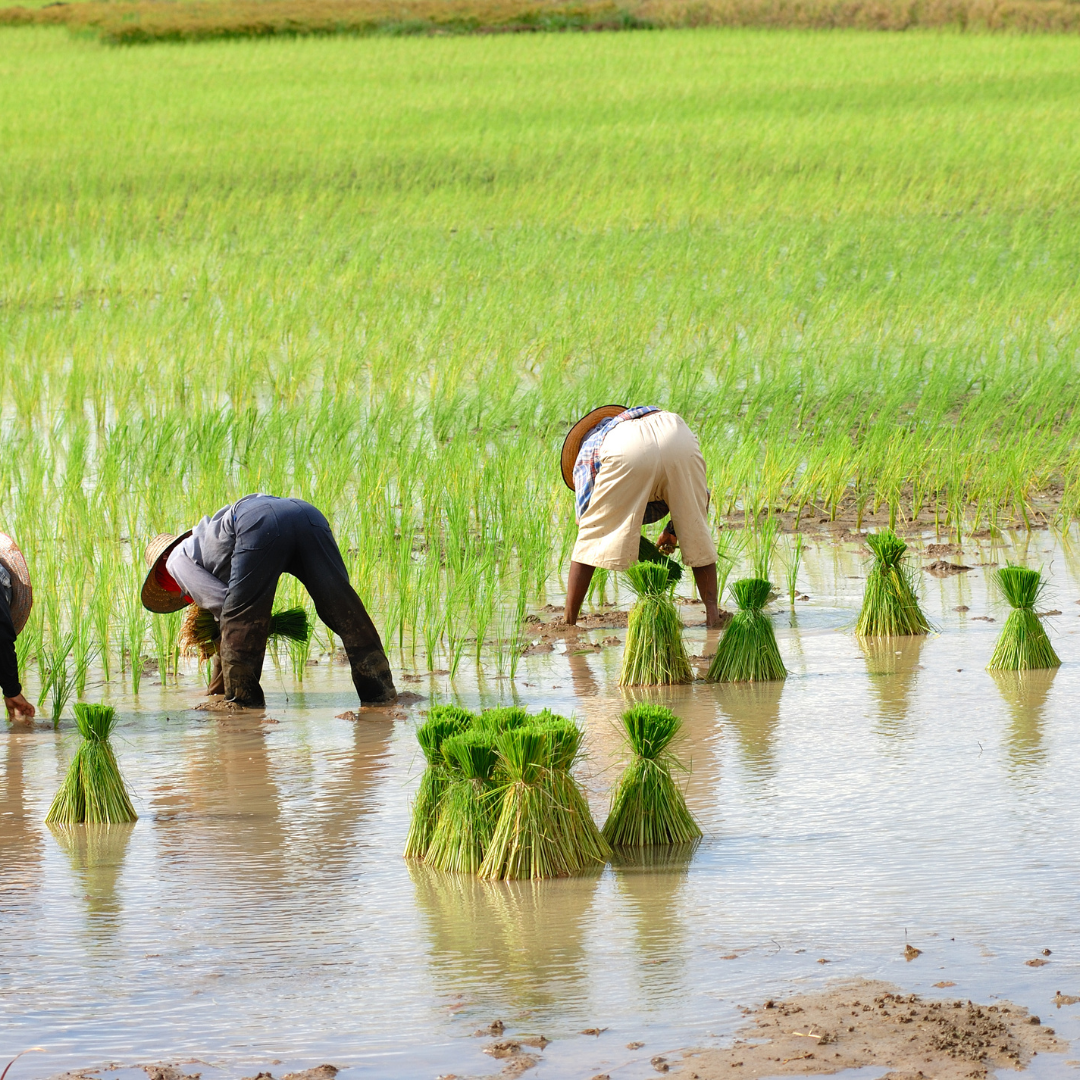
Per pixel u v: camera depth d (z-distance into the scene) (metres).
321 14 103.56
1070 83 67.31
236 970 7.08
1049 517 18.08
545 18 102.69
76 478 18.84
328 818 9.54
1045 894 7.67
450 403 23.22
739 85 69.44
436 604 14.65
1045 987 6.55
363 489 17.95
